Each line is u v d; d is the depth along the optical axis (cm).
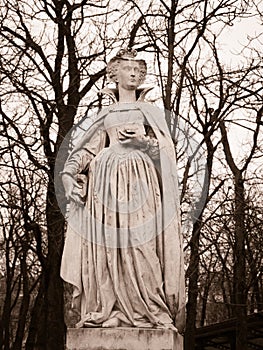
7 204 1534
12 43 1475
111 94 674
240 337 1773
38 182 1538
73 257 614
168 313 590
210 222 1767
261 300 2052
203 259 2002
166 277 595
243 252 1755
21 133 1425
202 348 2278
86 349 571
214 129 1567
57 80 1508
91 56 1525
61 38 1566
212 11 1541
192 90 1627
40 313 1686
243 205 1648
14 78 1421
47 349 1460
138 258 594
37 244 1481
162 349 561
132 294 588
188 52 1537
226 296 2355
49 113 1405
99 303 593
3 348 1877
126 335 568
